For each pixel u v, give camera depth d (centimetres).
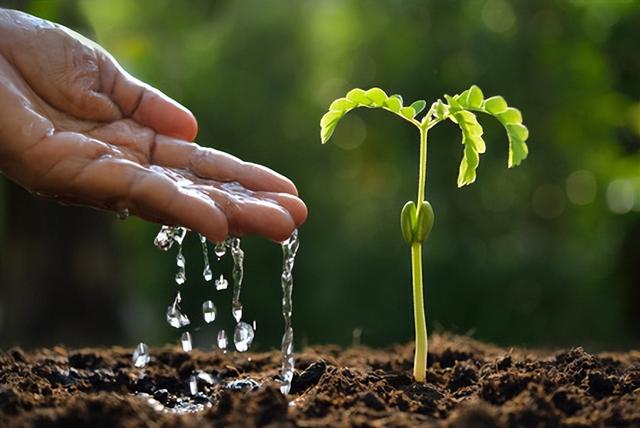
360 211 232
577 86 195
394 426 64
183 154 76
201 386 75
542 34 197
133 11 264
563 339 184
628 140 194
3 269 152
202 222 69
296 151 242
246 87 242
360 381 71
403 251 206
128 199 70
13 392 67
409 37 215
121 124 77
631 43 189
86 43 78
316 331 210
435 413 67
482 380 71
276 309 213
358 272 208
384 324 201
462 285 194
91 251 153
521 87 198
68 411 64
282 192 74
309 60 243
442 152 203
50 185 72
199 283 213
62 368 76
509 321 189
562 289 188
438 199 203
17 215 150
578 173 204
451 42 204
